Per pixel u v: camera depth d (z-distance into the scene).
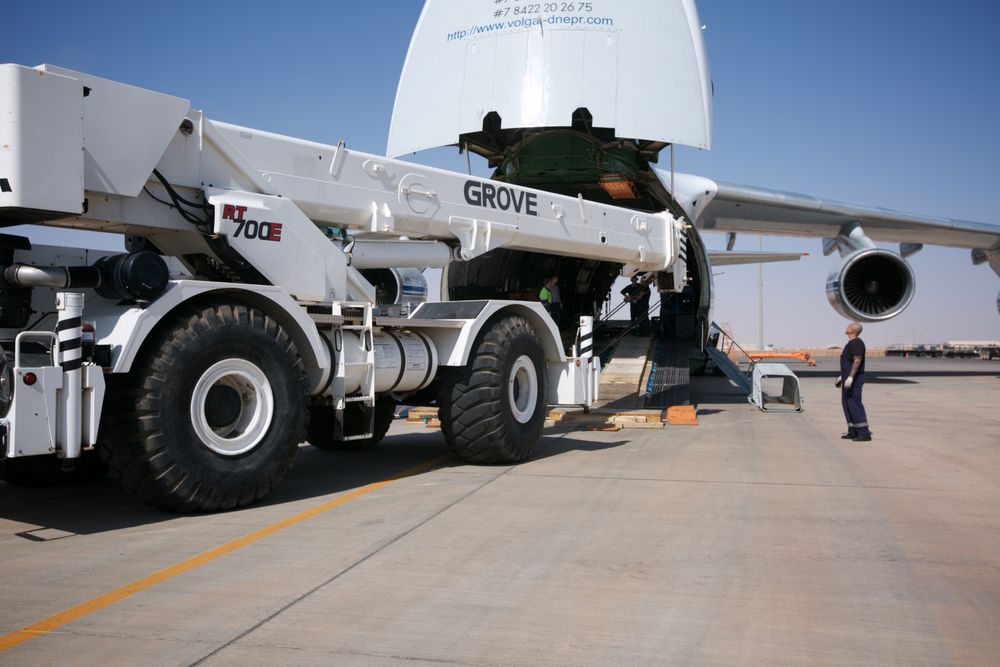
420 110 11.27
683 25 10.73
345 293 6.49
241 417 5.48
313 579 3.85
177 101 5.43
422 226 7.33
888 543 4.57
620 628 3.22
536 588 3.72
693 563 4.14
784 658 2.93
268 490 5.55
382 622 3.27
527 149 12.23
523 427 7.50
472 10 11.14
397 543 4.52
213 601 3.53
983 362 43.09
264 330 5.50
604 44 10.54
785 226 18.22
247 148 5.98
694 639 3.11
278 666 2.83
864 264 18.02
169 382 4.98
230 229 5.65
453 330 7.16
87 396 4.64
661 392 12.77
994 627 3.26
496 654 2.95
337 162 6.56
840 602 3.55
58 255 6.10
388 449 8.73
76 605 3.47
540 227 8.59
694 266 15.54
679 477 6.73
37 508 5.57
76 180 4.70
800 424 10.99
